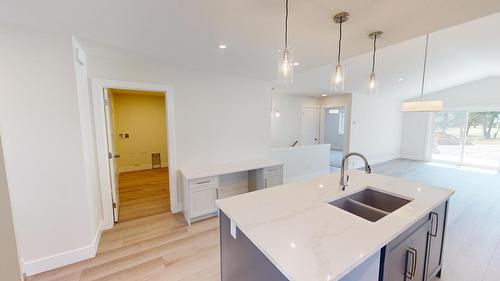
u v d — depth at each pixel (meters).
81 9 1.47
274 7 1.45
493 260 2.07
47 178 1.88
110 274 1.90
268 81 3.89
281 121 6.34
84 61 2.23
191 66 3.01
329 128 10.31
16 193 1.78
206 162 3.34
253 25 1.72
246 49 2.29
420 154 7.29
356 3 1.38
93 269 1.95
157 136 5.99
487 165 6.01
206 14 1.55
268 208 1.41
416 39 3.11
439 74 4.96
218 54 2.46
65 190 1.96
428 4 1.37
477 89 6.02
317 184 1.94
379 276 1.07
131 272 1.92
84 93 2.21
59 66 1.86
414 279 1.38
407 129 7.60
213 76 3.28
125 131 5.55
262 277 1.06
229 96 3.46
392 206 1.72
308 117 6.93
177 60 2.71
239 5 1.43
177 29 1.80
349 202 1.69
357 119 6.11
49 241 1.93
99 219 2.55
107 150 2.66
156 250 2.25
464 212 3.15
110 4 1.41
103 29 1.79
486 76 5.82
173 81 2.95
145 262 2.06
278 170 3.57
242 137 3.67
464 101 6.28
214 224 2.80
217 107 3.36
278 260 0.88
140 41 2.07
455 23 1.65
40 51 1.78
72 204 2.00
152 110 5.88
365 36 1.90
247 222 1.21
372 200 1.87
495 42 3.22
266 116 3.94
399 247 1.17
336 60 2.64
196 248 2.29
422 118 7.19
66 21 1.65
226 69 3.13
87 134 2.23
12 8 1.45
